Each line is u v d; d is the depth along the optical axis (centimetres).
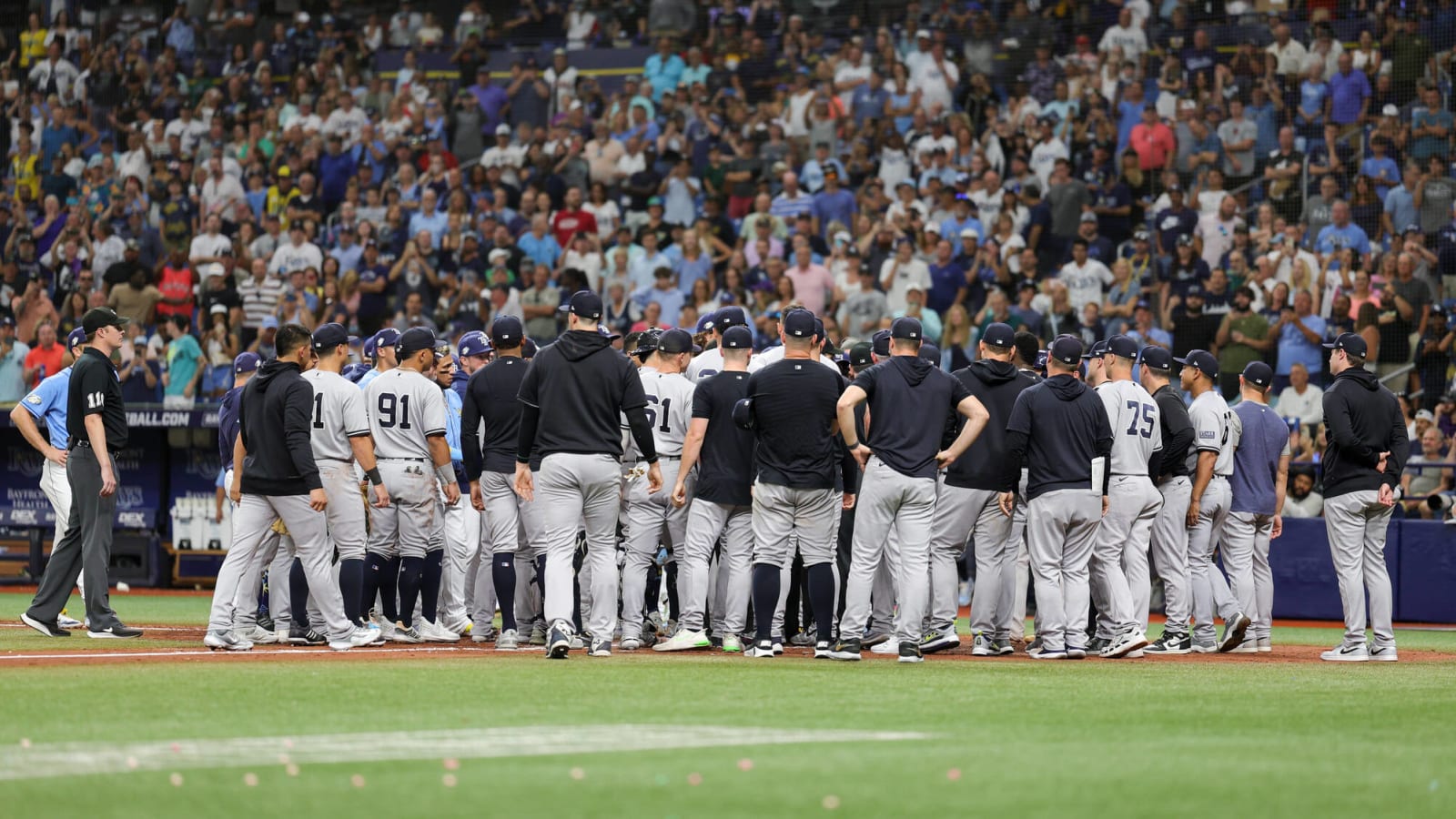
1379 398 4062
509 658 3575
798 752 2095
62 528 4434
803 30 9444
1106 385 4116
